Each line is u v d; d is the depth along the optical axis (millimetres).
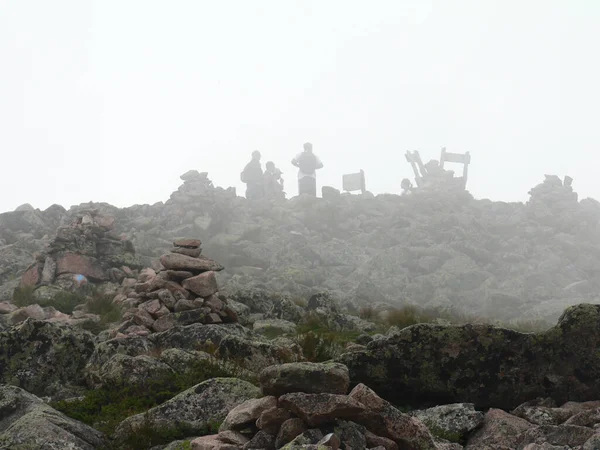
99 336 15383
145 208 42938
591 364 9344
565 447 7113
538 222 46031
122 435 8672
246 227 40125
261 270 34312
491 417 8547
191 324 13500
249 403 7473
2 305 21016
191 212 41375
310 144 49406
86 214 26750
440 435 8328
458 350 9508
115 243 25938
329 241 40969
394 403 9633
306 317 18172
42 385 11414
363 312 20828
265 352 11250
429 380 9477
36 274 24062
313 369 7031
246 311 18391
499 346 9477
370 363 9586
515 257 39312
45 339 11656
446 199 48500
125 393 10203
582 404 9008
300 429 6750
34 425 7992
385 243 41188
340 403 6703
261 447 6824
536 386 9375
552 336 9469
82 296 22812
